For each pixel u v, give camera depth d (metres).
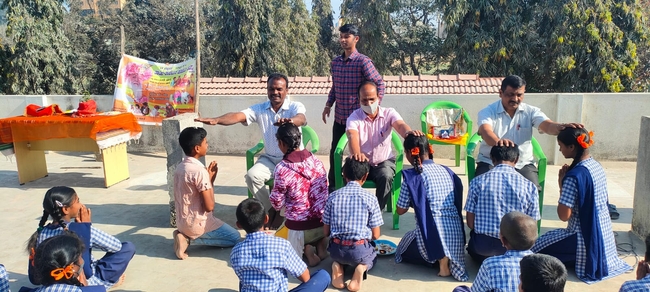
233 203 5.54
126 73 8.15
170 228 4.77
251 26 16.17
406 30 19.66
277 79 4.66
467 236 4.46
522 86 4.04
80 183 6.43
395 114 4.49
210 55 18.92
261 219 2.92
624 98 6.80
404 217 4.96
